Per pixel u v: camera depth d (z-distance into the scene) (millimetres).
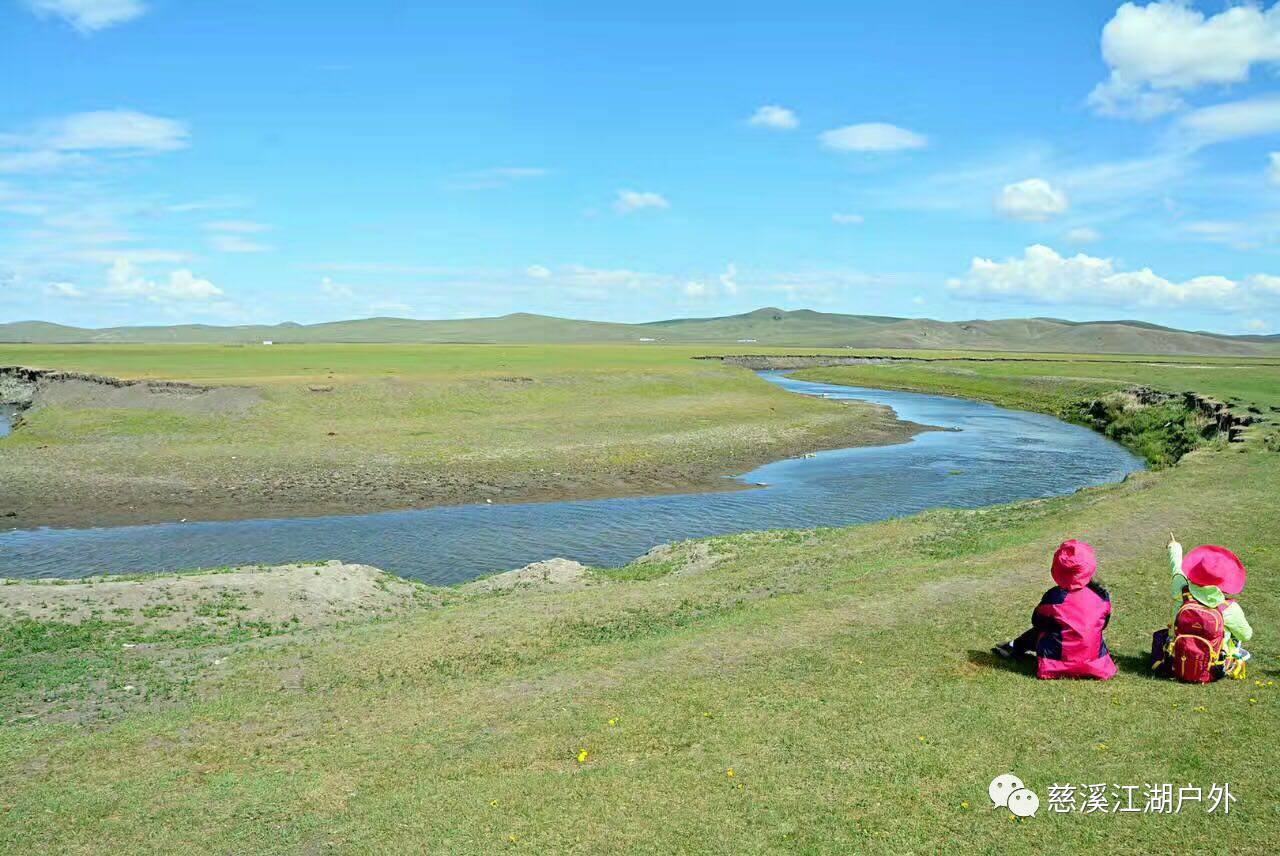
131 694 14203
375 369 81250
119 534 31250
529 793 8984
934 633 13062
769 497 37969
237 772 10352
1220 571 10359
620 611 17422
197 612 19000
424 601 22156
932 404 87250
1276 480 25328
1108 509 22672
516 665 14203
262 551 29078
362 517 34000
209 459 43469
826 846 7520
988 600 14711
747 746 9594
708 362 110812
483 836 8195
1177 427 53250
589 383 72438
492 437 50875
